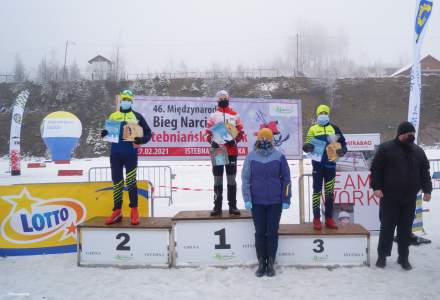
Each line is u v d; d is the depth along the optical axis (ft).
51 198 22.12
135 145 19.57
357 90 183.21
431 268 18.61
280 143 27.07
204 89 194.90
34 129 168.66
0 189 21.44
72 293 15.89
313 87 188.24
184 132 26.20
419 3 24.73
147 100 25.79
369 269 18.43
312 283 16.74
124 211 23.29
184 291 15.98
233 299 15.14
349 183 25.38
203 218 19.10
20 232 21.61
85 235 19.49
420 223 25.03
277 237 18.04
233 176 19.83
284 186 18.12
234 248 19.11
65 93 192.65
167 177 62.54
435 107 173.88
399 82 186.09
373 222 25.35
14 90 204.13
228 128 19.48
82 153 151.53
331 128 20.38
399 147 18.61
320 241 18.88
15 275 18.24
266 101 27.02
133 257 19.16
